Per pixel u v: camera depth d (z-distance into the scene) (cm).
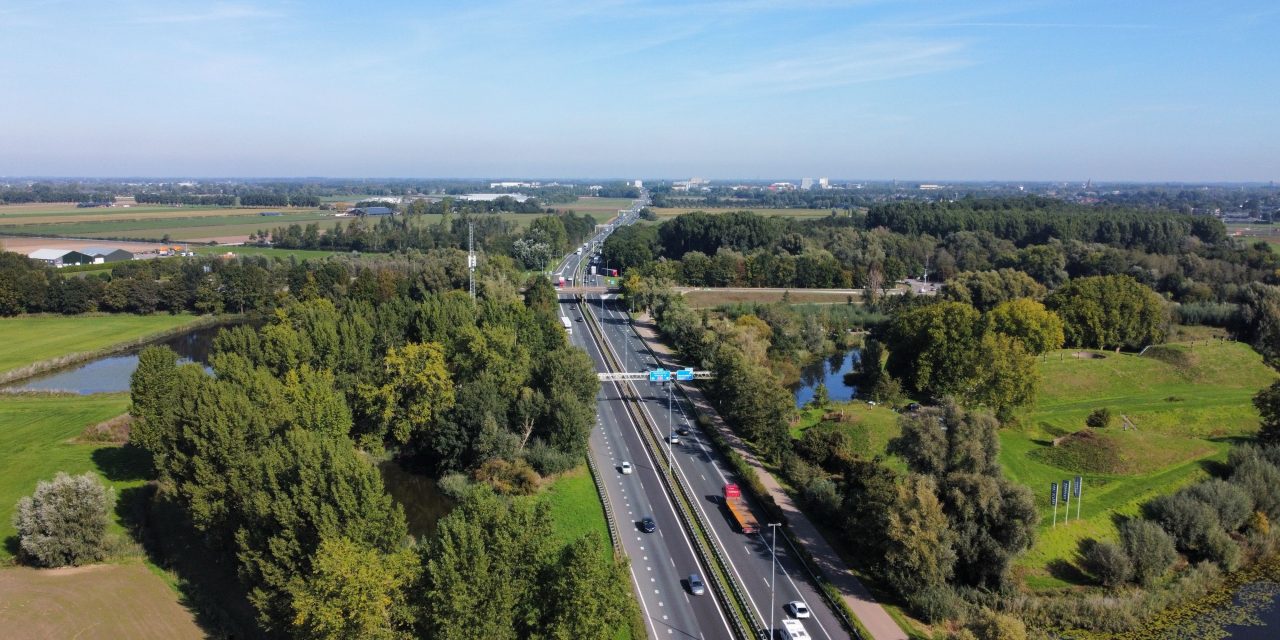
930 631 8112
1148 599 8975
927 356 15662
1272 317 19062
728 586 8788
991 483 8969
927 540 8488
